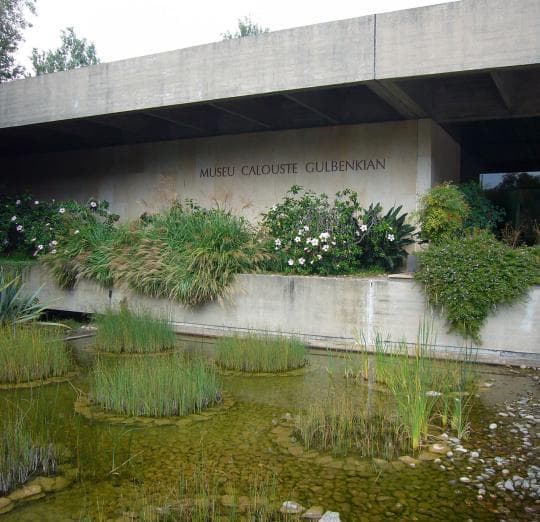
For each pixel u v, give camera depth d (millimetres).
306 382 6336
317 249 9203
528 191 15250
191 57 9898
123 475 3885
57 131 13586
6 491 3646
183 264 9578
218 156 13141
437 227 8844
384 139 11078
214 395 5586
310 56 8742
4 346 6566
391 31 8094
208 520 3281
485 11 7516
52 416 5117
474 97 10805
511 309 7227
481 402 5586
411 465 4078
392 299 7906
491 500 3549
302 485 3750
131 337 7980
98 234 11359
